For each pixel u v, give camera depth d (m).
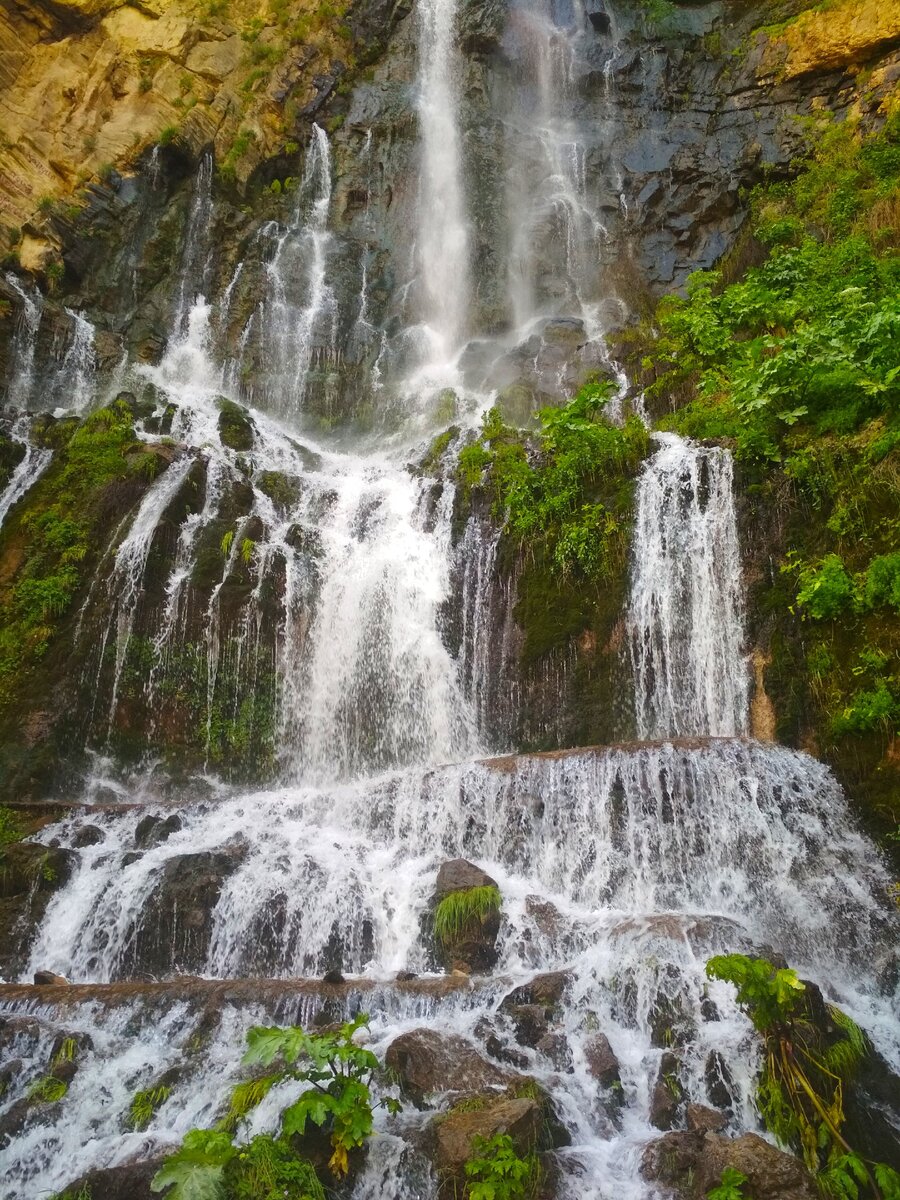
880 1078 5.30
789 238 15.35
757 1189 4.16
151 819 8.55
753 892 6.95
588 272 18.02
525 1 22.16
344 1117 4.54
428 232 19.12
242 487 12.43
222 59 19.62
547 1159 4.60
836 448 9.12
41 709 10.07
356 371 17.05
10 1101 5.44
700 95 19.55
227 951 7.22
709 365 12.34
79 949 7.38
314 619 11.47
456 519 11.66
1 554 11.49
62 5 18.50
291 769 10.76
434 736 10.52
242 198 18.72
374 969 6.93
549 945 6.62
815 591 8.34
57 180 17.16
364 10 22.05
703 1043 5.25
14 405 14.73
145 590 10.84
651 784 7.56
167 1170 4.26
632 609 9.84
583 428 10.91
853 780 7.65
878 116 16.55
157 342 16.34
